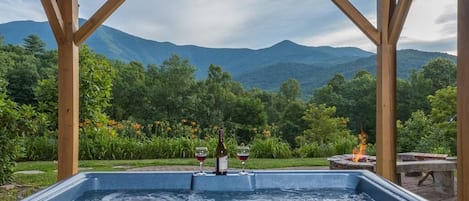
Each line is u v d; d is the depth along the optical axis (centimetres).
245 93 1422
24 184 482
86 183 313
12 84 1062
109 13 367
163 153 765
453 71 1017
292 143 1198
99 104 762
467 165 217
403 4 348
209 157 757
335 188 322
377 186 280
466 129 218
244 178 319
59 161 368
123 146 748
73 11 371
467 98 217
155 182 324
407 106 1043
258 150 779
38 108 740
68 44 368
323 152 796
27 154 704
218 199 292
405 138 813
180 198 295
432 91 1020
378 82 385
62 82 368
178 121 1368
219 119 1360
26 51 1203
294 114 1223
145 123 1321
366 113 1139
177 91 1430
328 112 1021
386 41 377
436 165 436
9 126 494
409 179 534
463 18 219
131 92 1349
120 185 322
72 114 369
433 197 426
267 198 293
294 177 328
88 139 738
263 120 1294
